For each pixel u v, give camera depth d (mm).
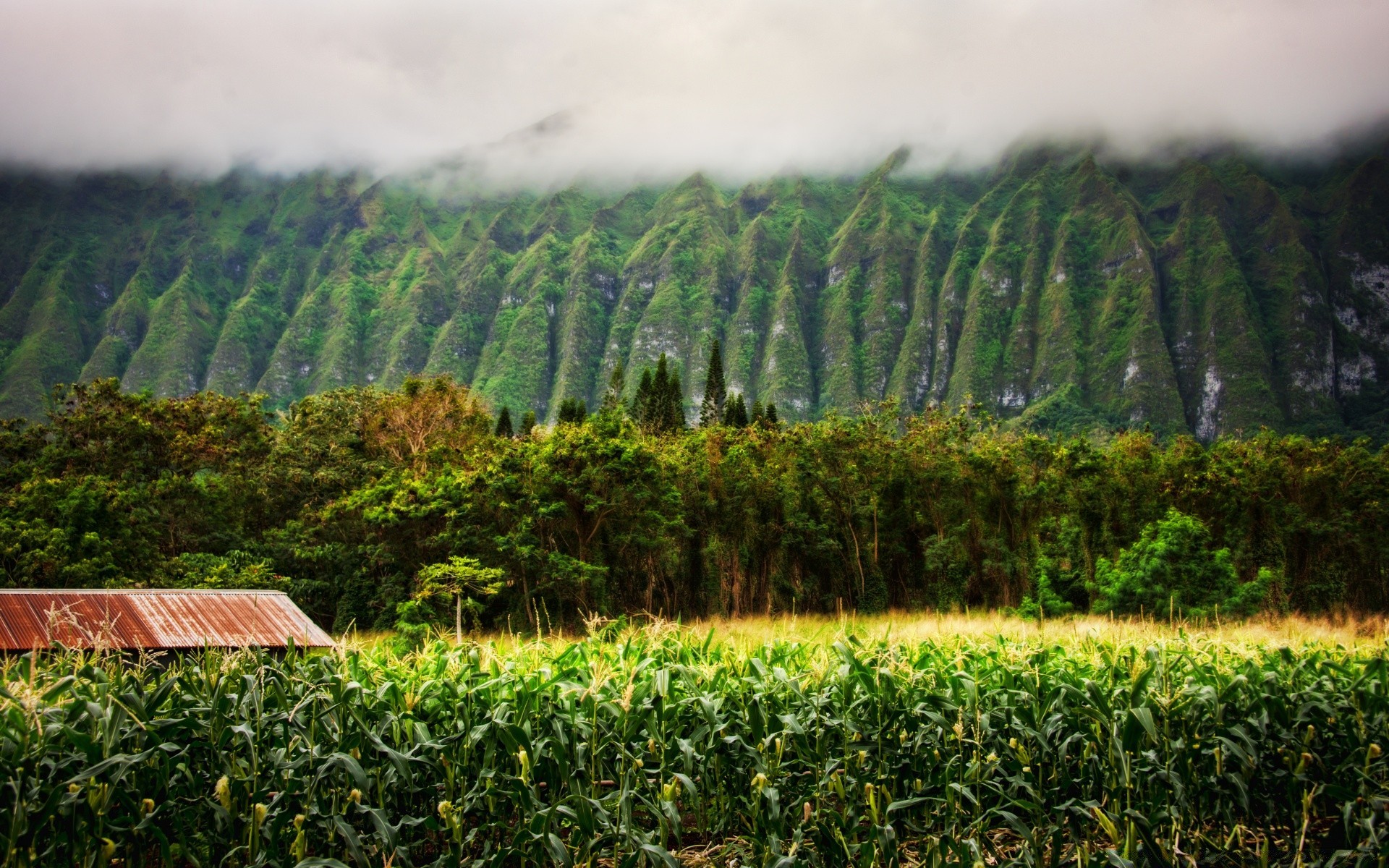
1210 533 37812
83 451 39500
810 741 8828
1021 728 8578
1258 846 8852
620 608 37062
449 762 7844
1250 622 27922
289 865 6965
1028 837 8117
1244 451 42594
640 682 8656
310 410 50531
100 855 6703
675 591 39469
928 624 23953
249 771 7340
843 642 9422
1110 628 13156
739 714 8711
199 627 15539
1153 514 38344
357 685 7691
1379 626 30375
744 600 39625
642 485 36188
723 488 39844
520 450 37031
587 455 35656
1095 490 38562
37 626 14430
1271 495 38406
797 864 7879
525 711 7965
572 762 8039
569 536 37094
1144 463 40500
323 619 36062
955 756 8656
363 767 7723
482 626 33688
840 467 41625
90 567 27609
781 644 9961
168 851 6773
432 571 31047
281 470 42500
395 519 33875
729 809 8648
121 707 6871
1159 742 8703
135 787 7113
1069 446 40781
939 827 8641
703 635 26734
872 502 40500
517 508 34375
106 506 31109
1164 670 9188
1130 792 8672
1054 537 39938
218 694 7477
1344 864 8289
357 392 51531
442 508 34312
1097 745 8781
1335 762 9477
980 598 40969
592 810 7738
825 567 41375
